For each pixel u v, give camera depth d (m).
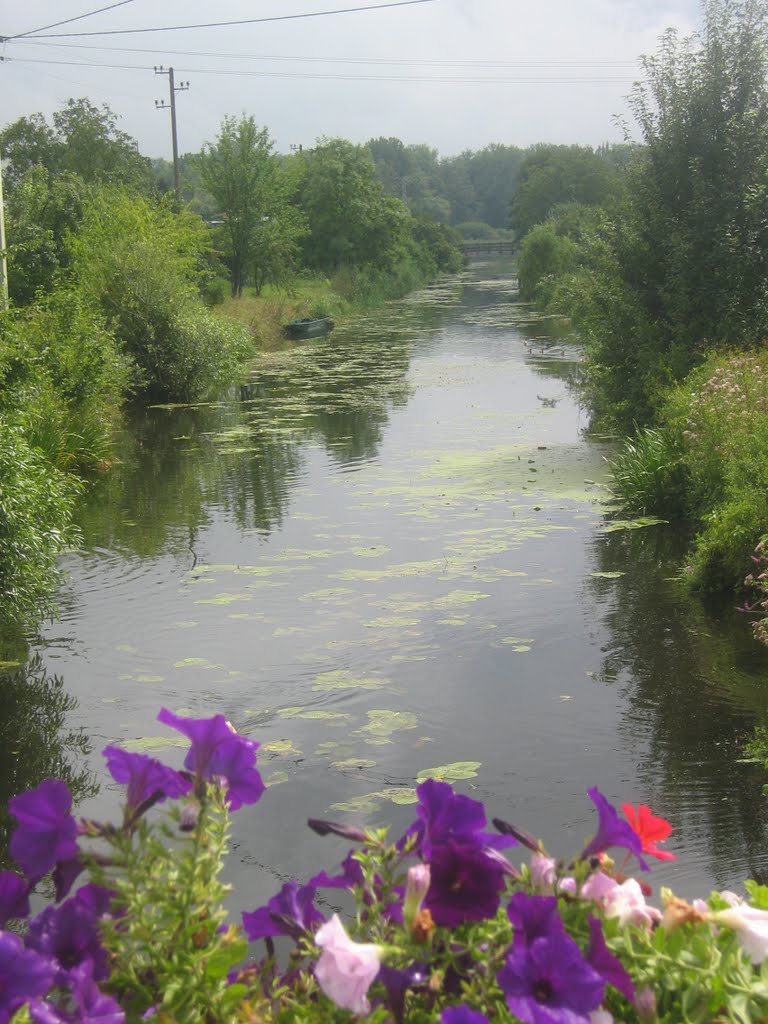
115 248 20.88
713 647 6.50
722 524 7.68
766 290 12.84
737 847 4.15
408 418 16.41
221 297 32.81
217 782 1.40
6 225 22.05
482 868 1.36
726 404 9.34
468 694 5.89
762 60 13.30
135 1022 1.28
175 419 17.33
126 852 1.34
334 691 5.98
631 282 13.98
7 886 1.38
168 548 9.29
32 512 7.11
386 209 54.44
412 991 1.29
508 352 25.97
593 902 1.35
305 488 11.61
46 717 5.74
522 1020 1.14
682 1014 1.27
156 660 6.56
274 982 1.46
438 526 9.72
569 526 9.58
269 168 40.12
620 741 5.23
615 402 14.05
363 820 4.47
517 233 88.81
